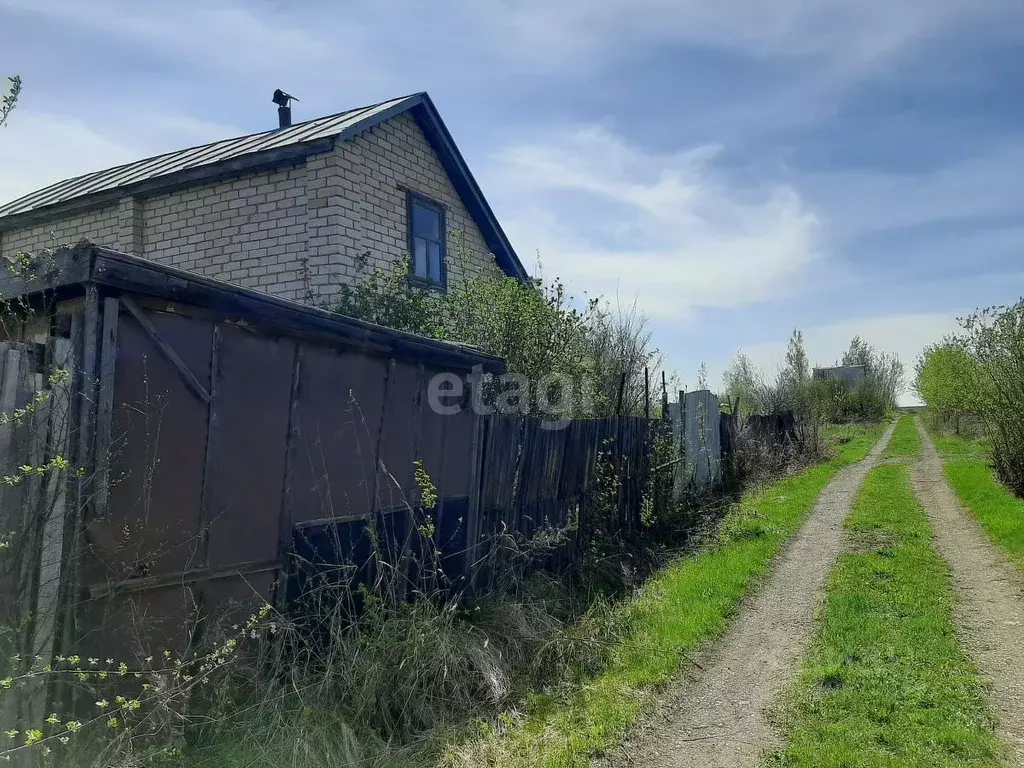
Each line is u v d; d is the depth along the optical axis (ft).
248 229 28.73
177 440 12.20
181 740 11.20
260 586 13.85
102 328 10.98
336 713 13.05
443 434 19.15
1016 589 22.90
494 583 20.27
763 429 64.18
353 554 16.15
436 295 31.65
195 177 28.94
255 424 13.75
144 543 11.62
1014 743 12.78
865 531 33.09
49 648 10.28
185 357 12.36
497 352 26.21
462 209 35.63
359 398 16.31
